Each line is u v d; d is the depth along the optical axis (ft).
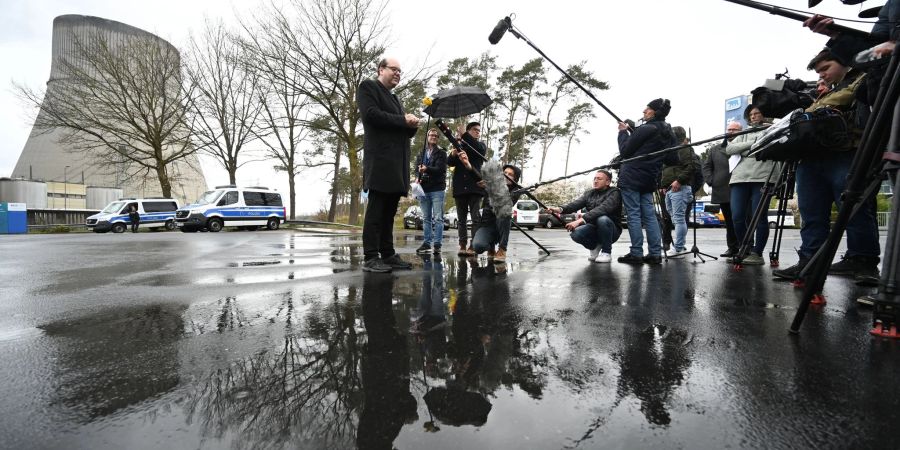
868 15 7.10
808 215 9.48
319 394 3.94
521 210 64.69
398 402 3.79
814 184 9.30
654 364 4.67
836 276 10.56
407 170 12.05
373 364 4.69
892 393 3.91
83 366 4.62
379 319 6.60
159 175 78.74
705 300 8.01
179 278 10.75
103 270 12.53
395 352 5.08
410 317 6.73
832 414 3.53
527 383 4.18
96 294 8.61
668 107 14.19
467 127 16.52
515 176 16.66
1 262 14.97
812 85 13.21
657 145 13.93
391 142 11.56
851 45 7.14
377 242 12.00
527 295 8.52
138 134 79.00
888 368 4.50
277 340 5.53
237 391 4.00
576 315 6.88
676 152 15.30
